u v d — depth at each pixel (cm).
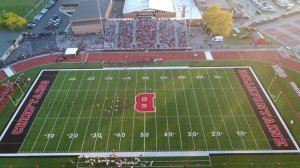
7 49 7088
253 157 4338
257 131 4781
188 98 5516
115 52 7131
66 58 6875
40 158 4394
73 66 6575
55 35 7962
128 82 5991
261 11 9094
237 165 4216
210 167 4197
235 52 7006
